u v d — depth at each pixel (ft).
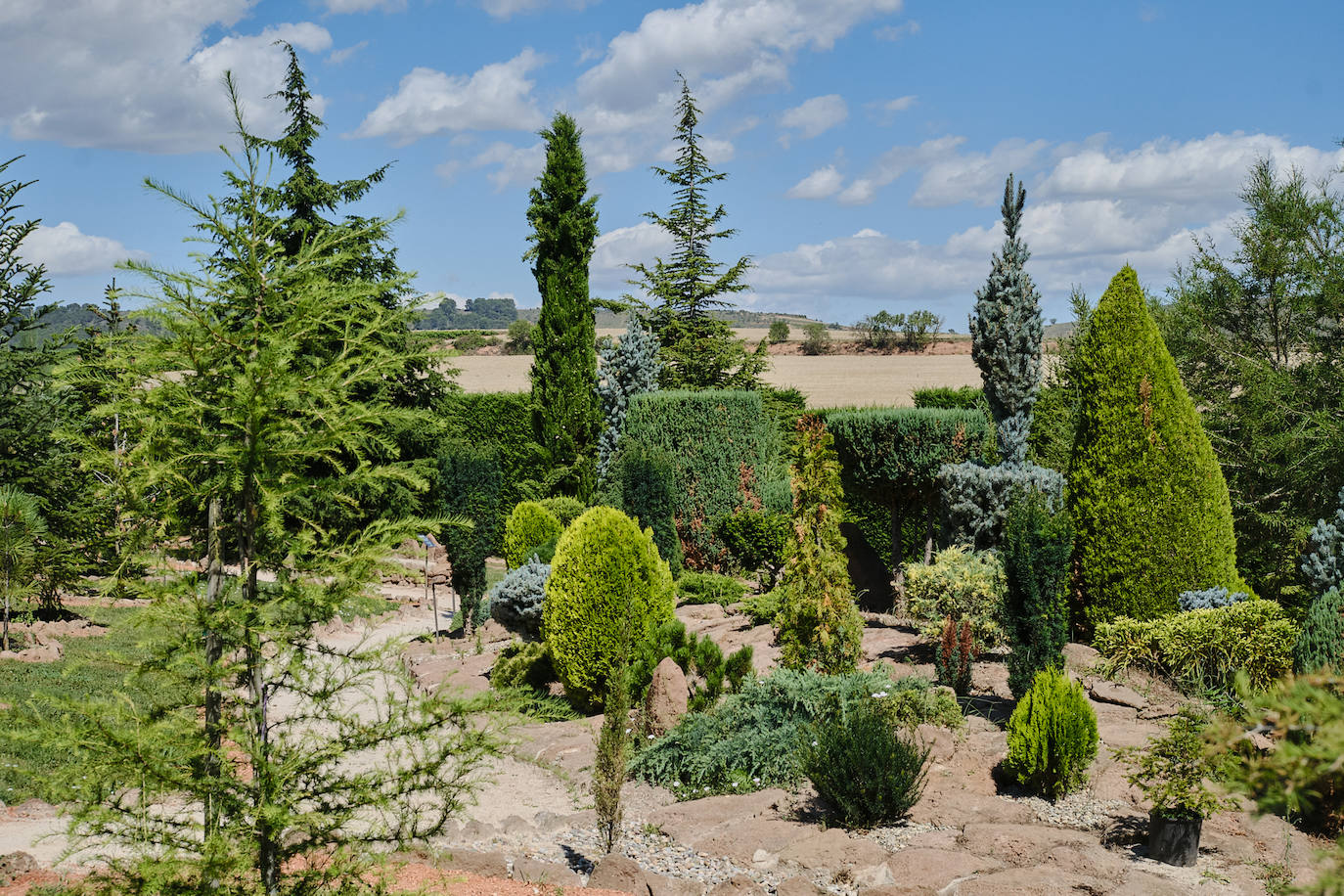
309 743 16.24
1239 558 63.57
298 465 16.62
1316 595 34.45
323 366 16.39
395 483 66.39
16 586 43.62
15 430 44.68
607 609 36.52
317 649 16.30
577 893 21.09
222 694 15.29
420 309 17.16
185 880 15.02
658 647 36.17
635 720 33.76
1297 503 63.41
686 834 25.41
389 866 18.74
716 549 63.10
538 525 58.85
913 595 39.37
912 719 29.73
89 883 15.42
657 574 38.22
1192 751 21.43
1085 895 20.08
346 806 15.71
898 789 24.39
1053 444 62.95
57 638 45.14
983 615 37.17
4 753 27.73
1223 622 32.99
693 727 30.86
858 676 31.53
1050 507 40.50
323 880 15.88
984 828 23.62
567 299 77.87
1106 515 38.47
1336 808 21.86
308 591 15.31
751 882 21.27
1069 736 25.32
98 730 14.01
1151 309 73.92
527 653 42.70
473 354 262.47
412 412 16.94
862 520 70.08
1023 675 31.58
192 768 14.89
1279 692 9.80
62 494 45.70
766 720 30.71
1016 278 43.16
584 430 78.54
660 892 21.18
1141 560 37.91
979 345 43.50
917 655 38.83
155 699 15.57
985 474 42.68
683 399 63.41
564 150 76.95
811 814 26.11
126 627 14.73
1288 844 21.42
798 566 34.55
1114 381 38.63
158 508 15.39
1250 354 72.43
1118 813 24.59
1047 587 31.58
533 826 26.73
